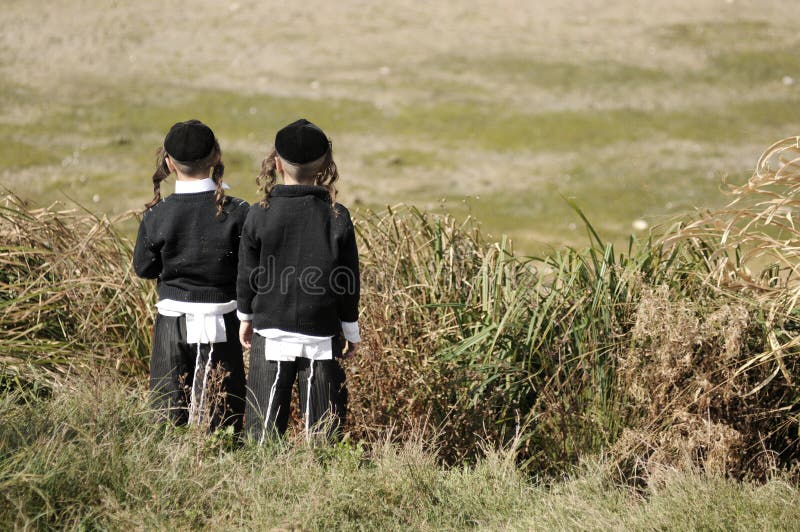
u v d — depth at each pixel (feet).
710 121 124.67
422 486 28.17
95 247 40.60
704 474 29.48
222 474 27.30
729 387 30.40
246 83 140.15
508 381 33.86
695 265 35.22
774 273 34.81
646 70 151.53
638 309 32.86
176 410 31.40
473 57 158.61
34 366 34.42
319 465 28.50
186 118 121.80
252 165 102.83
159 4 192.85
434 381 33.83
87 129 115.14
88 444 26.66
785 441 32.07
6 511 23.56
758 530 25.26
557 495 28.43
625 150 110.93
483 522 27.73
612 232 82.02
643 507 27.73
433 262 38.73
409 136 117.08
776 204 32.78
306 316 29.43
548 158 108.68
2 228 39.96
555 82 144.05
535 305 35.68
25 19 173.88
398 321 36.09
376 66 152.05
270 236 29.09
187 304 30.91
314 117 123.65
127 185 94.27
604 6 201.26
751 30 178.50
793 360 31.94
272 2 199.52
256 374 30.22
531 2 205.36
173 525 24.57
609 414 32.78
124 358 37.37
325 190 29.60
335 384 30.32
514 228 83.51
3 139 108.17
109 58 152.05
